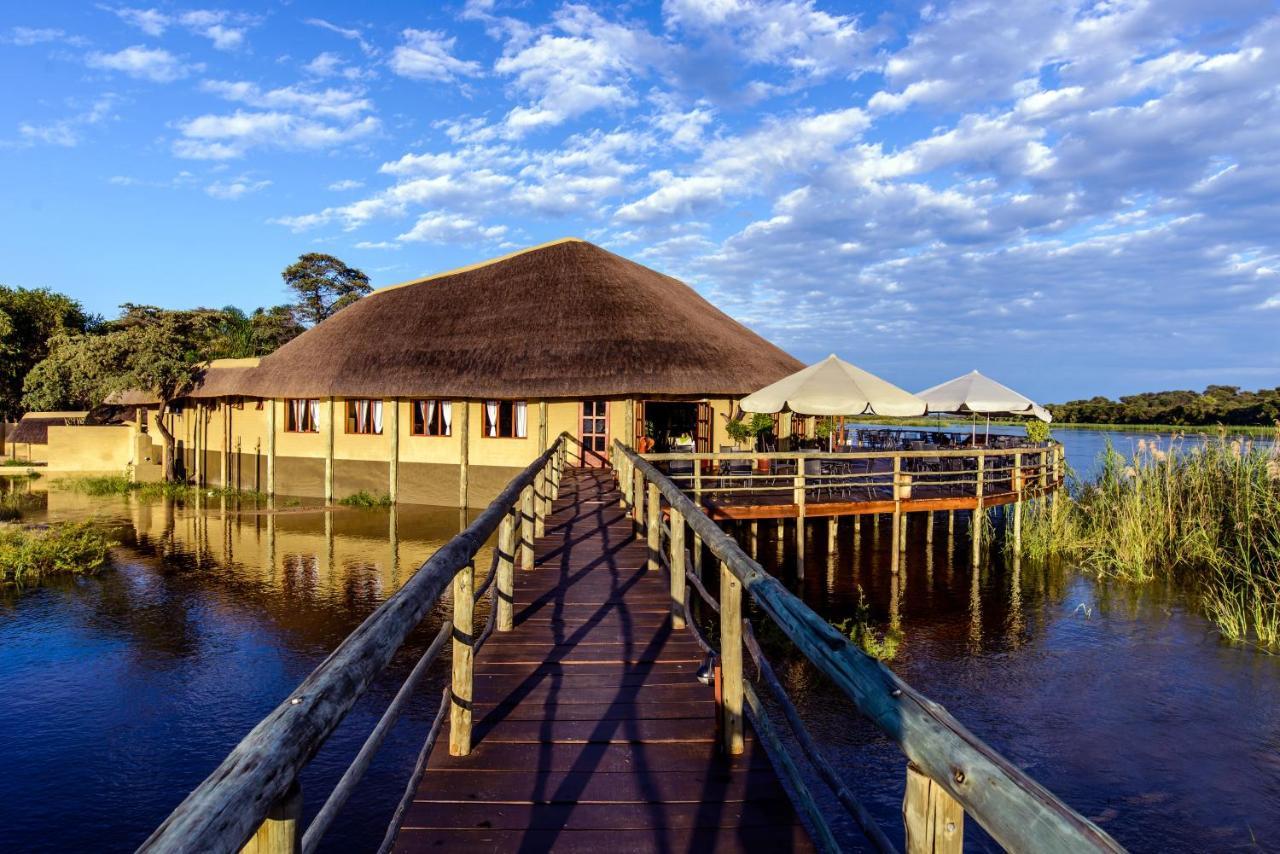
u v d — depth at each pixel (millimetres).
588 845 2820
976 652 9297
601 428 18234
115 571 13680
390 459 20328
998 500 13547
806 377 13250
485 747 3678
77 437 30484
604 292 19844
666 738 3777
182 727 7516
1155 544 13023
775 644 9250
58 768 6730
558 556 8445
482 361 18734
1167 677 8508
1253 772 6531
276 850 1293
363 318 22688
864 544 14883
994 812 1049
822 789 6188
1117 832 5707
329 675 1551
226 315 39719
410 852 2775
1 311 35219
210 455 25797
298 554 14992
